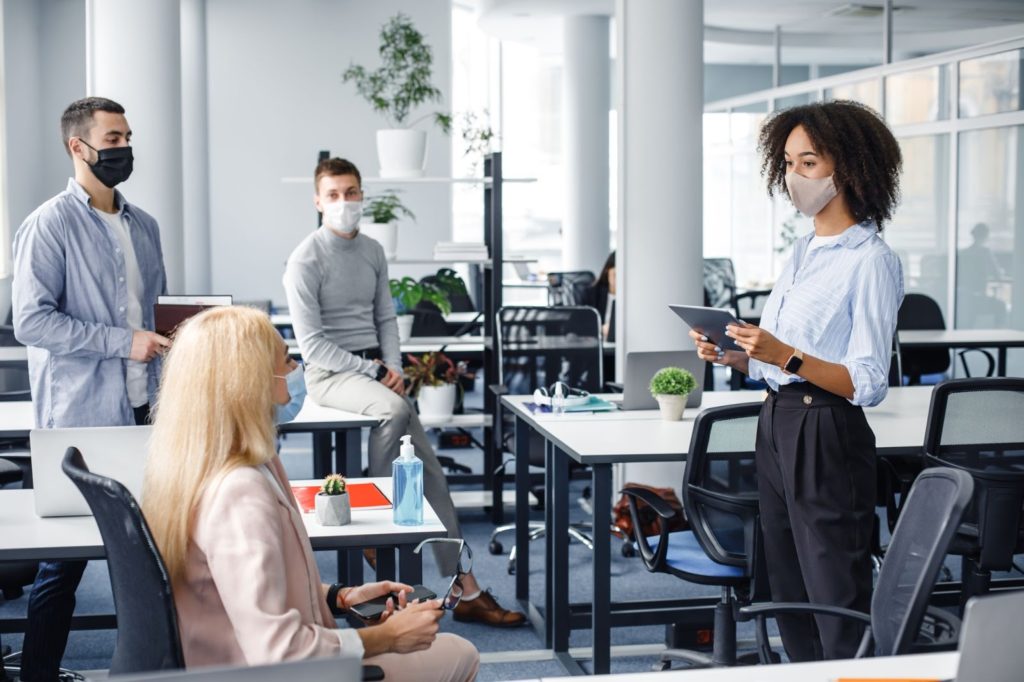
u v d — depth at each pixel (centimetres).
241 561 187
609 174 1138
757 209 1175
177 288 553
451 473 673
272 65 1044
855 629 258
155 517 194
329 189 454
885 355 257
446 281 741
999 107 768
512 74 1246
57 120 970
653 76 538
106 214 352
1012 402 340
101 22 532
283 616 185
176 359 199
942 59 826
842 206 266
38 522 274
